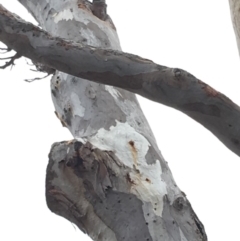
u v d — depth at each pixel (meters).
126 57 5.24
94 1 7.29
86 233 5.68
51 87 6.75
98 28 7.05
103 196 5.64
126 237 5.55
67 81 6.59
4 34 5.51
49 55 5.38
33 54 5.47
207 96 5.07
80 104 6.42
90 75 5.30
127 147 5.96
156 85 5.12
